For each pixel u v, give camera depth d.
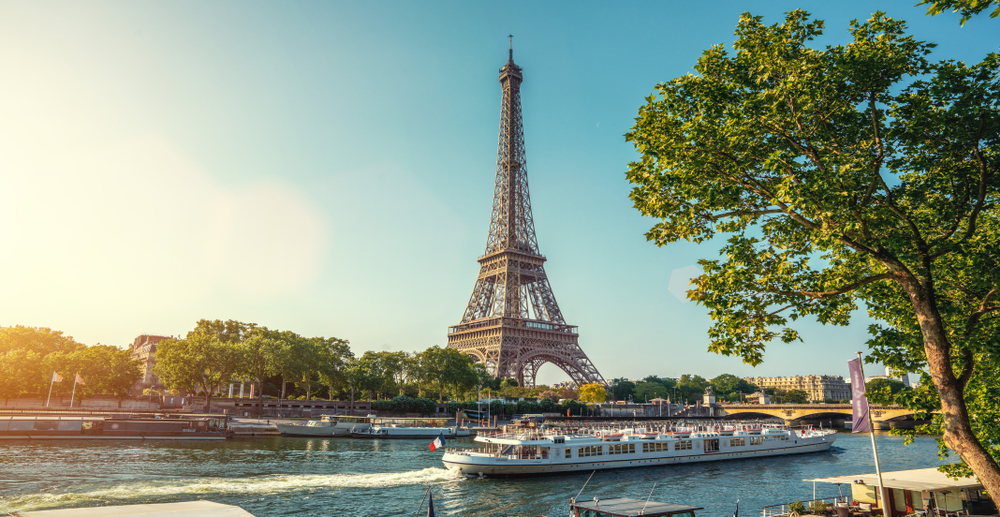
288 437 116.12
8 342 185.75
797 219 21.97
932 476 39.97
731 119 21.56
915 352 25.53
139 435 93.69
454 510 53.62
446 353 180.62
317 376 189.25
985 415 25.59
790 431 105.69
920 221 23.80
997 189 21.84
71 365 160.25
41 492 52.19
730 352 23.88
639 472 79.62
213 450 86.94
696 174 22.55
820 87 20.88
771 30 23.17
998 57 19.97
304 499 55.22
